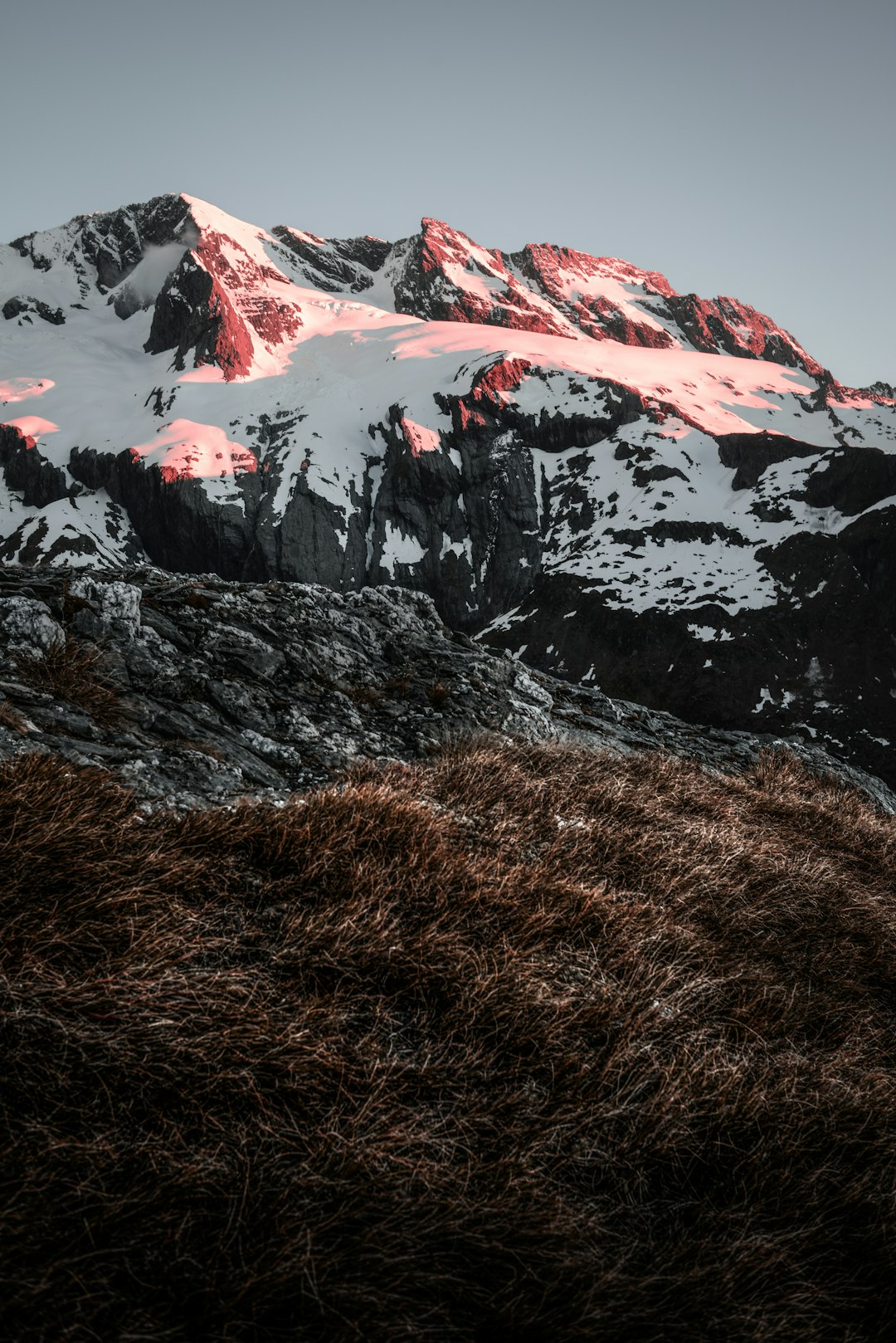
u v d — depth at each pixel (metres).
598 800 7.96
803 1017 5.11
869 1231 3.58
